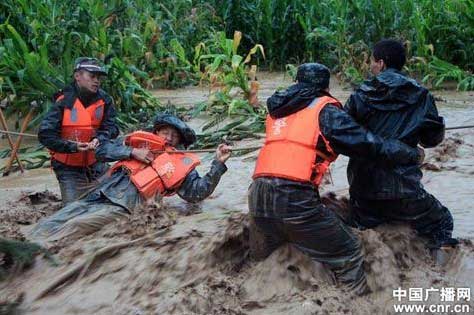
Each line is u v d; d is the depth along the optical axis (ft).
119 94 36.60
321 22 52.34
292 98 16.69
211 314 15.72
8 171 28.60
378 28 49.52
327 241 16.29
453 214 20.61
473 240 18.49
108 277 16.96
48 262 17.60
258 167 16.76
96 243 18.17
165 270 16.92
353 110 17.54
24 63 35.40
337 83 47.11
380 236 17.30
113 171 21.36
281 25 54.29
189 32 52.90
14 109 35.06
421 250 17.66
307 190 16.21
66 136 23.56
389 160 16.60
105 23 41.22
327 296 15.94
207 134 31.27
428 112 17.34
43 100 34.91
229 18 57.93
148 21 46.62
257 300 16.07
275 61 55.52
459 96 41.19
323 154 16.48
